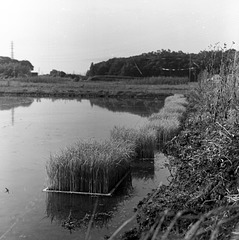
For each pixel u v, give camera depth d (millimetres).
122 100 41719
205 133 10211
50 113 26594
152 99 43406
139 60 57750
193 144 10148
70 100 41000
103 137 15852
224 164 6363
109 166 8328
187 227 4961
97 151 8945
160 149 12641
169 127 13547
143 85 55812
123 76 59719
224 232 4105
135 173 9883
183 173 7906
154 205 6344
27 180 9422
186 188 6879
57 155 8883
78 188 8305
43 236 6145
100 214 7016
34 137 16094
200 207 5582
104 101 40031
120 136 11555
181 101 26250
